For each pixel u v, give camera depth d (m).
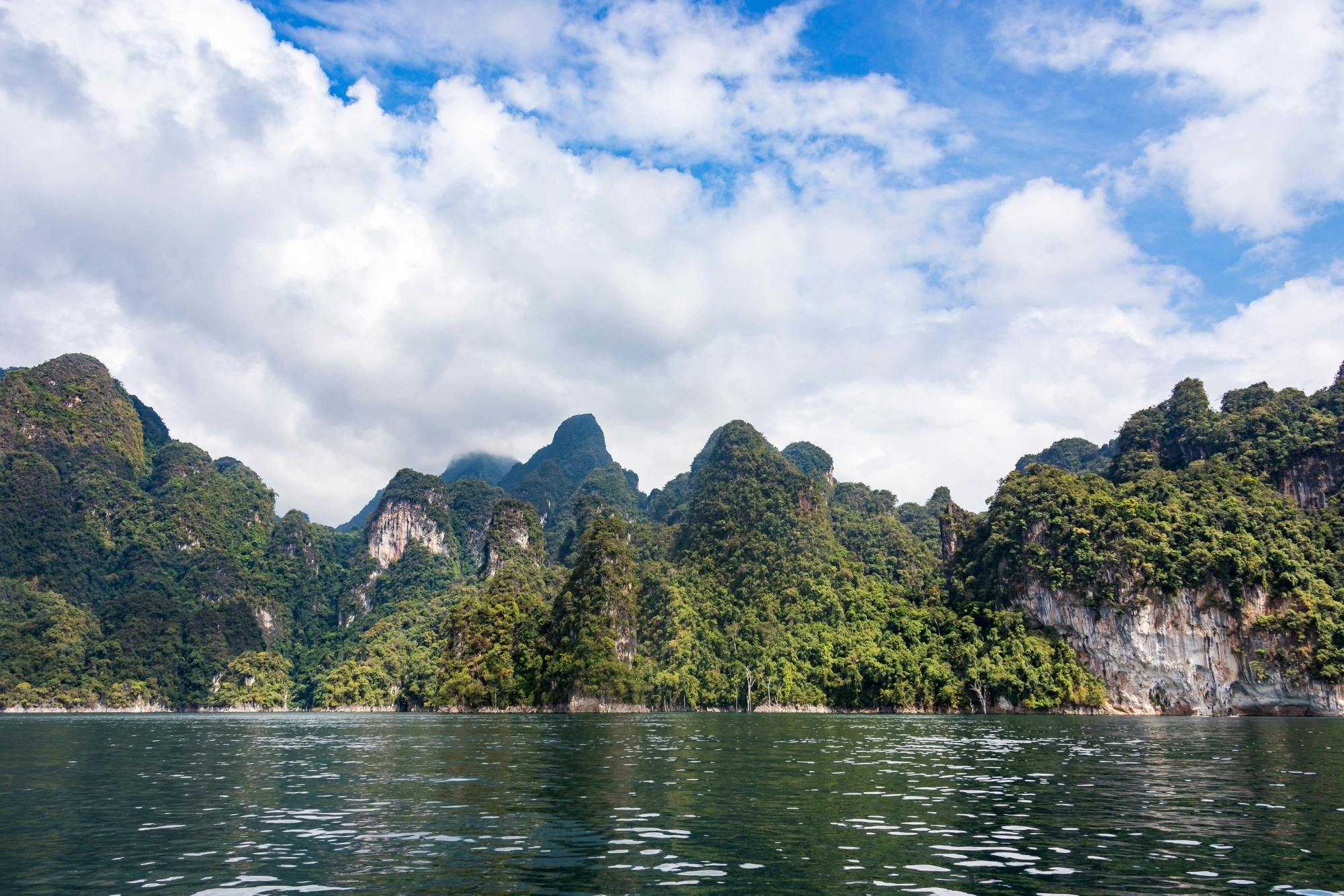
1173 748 59.81
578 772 43.12
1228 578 141.75
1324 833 25.22
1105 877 19.72
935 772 42.06
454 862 21.33
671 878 19.59
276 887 18.91
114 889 18.77
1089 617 153.50
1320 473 164.88
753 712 169.88
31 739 79.12
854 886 18.83
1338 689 132.62
